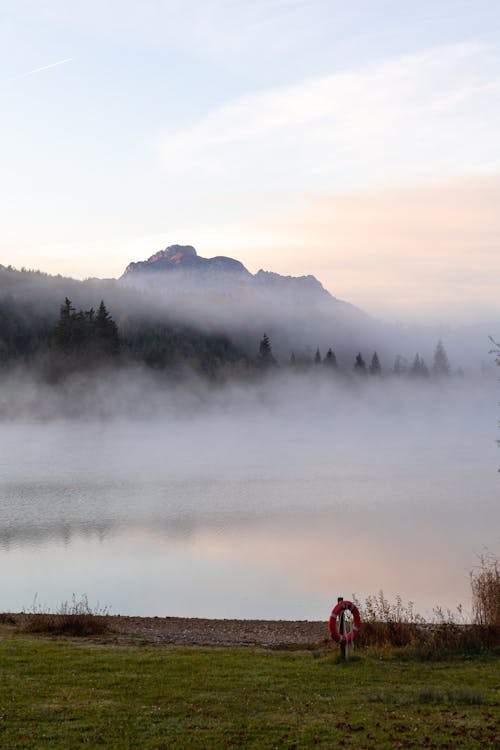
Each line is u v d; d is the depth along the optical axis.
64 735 10.25
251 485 61.72
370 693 12.65
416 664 14.96
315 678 13.77
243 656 15.89
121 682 13.23
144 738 10.17
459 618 23.12
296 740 10.13
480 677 13.84
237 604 26.20
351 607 15.62
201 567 32.28
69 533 40.97
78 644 17.34
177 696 12.30
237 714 11.38
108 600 26.92
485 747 9.80
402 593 27.09
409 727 10.70
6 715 11.12
